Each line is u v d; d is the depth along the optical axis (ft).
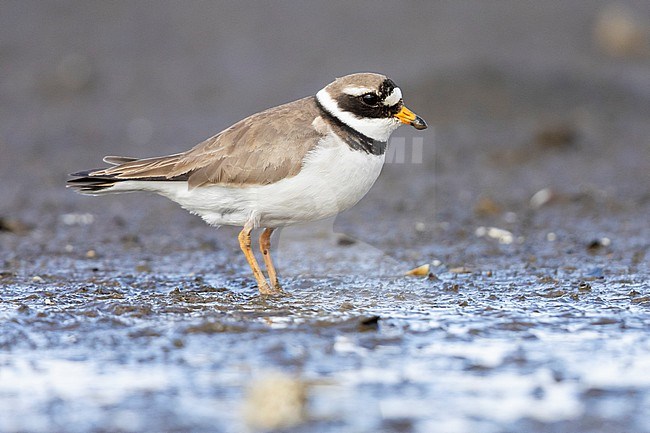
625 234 47.67
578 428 22.80
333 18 95.40
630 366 27.04
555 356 27.91
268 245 37.86
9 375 26.40
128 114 78.43
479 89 76.95
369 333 30.19
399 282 38.47
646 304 34.09
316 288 37.35
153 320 31.76
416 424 23.07
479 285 37.73
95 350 28.48
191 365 27.04
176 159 35.53
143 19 96.58
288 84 82.28
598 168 63.46
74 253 44.50
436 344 29.01
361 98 35.12
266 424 23.09
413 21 93.76
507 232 48.57
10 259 42.88
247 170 34.47
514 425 23.00
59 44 91.35
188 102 80.89
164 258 43.65
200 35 93.45
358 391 25.13
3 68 87.15
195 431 22.67
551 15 95.40
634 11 96.12
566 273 39.86
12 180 62.03
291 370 26.61
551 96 77.66
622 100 78.43
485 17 94.53
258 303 34.45
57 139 72.28
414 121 35.70
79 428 22.85
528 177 61.62
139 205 56.80
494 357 27.81
